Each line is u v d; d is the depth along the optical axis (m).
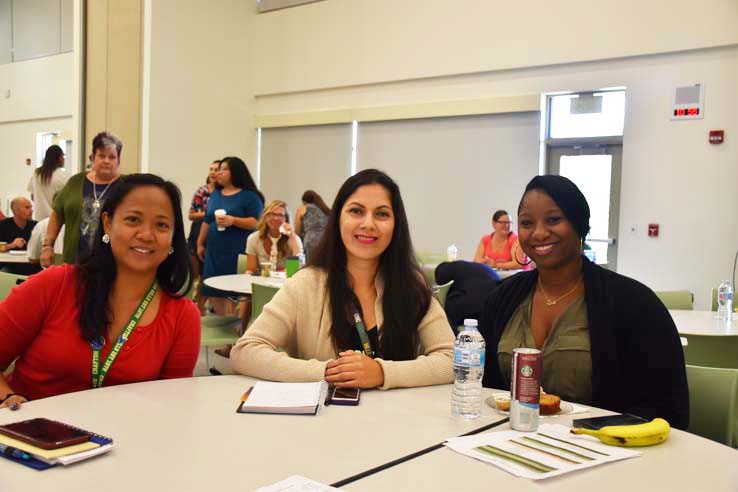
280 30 8.73
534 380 1.40
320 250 2.05
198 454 1.21
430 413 1.54
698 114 5.91
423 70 7.46
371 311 1.99
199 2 8.31
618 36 6.23
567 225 1.78
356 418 1.48
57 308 1.74
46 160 6.71
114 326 1.79
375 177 2.02
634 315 1.74
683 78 5.98
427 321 2.00
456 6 7.19
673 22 5.96
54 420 1.34
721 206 5.84
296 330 2.00
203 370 4.64
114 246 1.78
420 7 7.46
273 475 1.12
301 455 1.22
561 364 1.80
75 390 1.76
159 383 1.74
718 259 5.86
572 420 1.50
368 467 1.17
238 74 8.85
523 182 6.95
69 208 3.77
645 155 6.18
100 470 1.12
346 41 8.09
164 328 1.84
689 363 2.83
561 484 1.11
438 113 7.37
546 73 6.71
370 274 2.03
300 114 8.56
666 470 1.19
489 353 1.95
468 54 7.12
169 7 7.99
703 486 1.12
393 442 1.32
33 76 10.33
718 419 1.77
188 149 8.30
